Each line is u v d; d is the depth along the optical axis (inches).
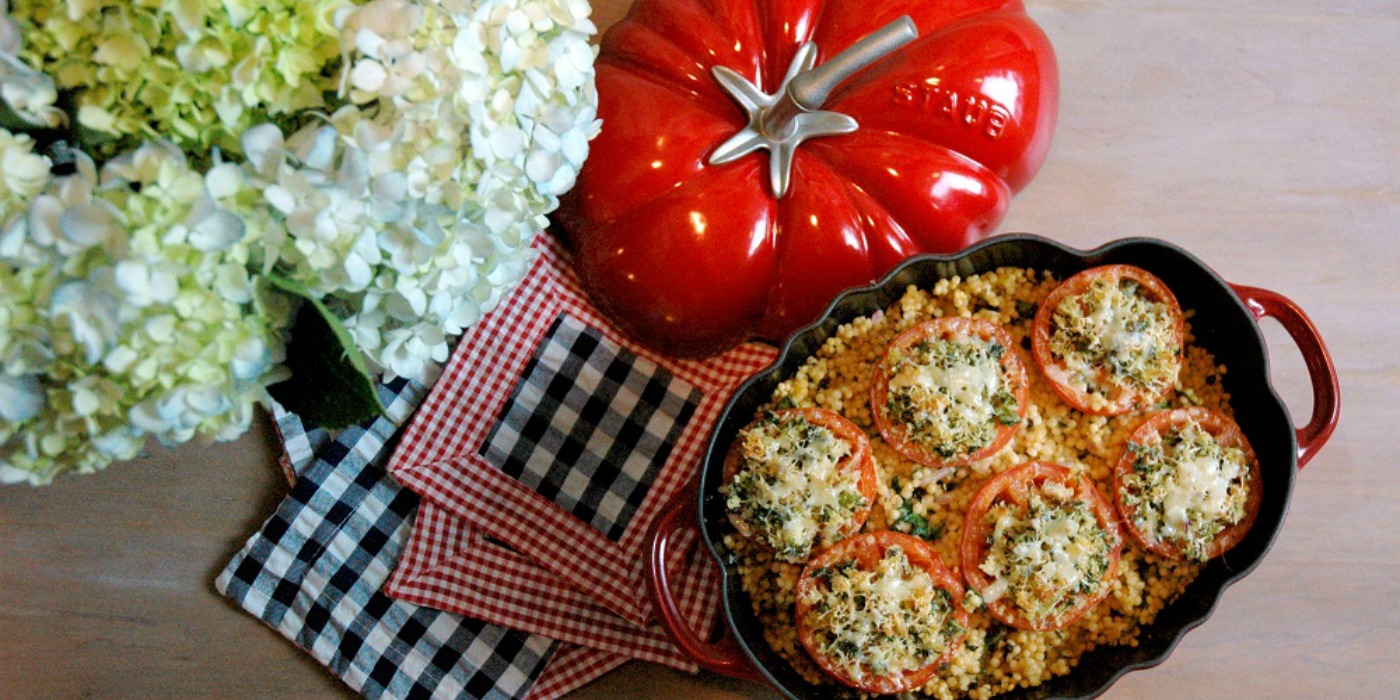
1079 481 28.0
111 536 31.3
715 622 31.4
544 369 31.7
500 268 23.9
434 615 31.2
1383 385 32.9
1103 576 27.7
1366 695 32.2
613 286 30.8
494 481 31.4
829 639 27.2
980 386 27.8
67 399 20.7
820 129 30.0
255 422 31.7
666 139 30.0
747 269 30.3
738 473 28.0
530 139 22.4
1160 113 33.5
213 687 31.3
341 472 31.2
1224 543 28.2
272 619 31.0
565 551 31.3
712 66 30.5
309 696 31.4
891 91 29.9
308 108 20.9
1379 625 32.4
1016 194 32.6
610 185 30.2
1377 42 33.9
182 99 20.4
